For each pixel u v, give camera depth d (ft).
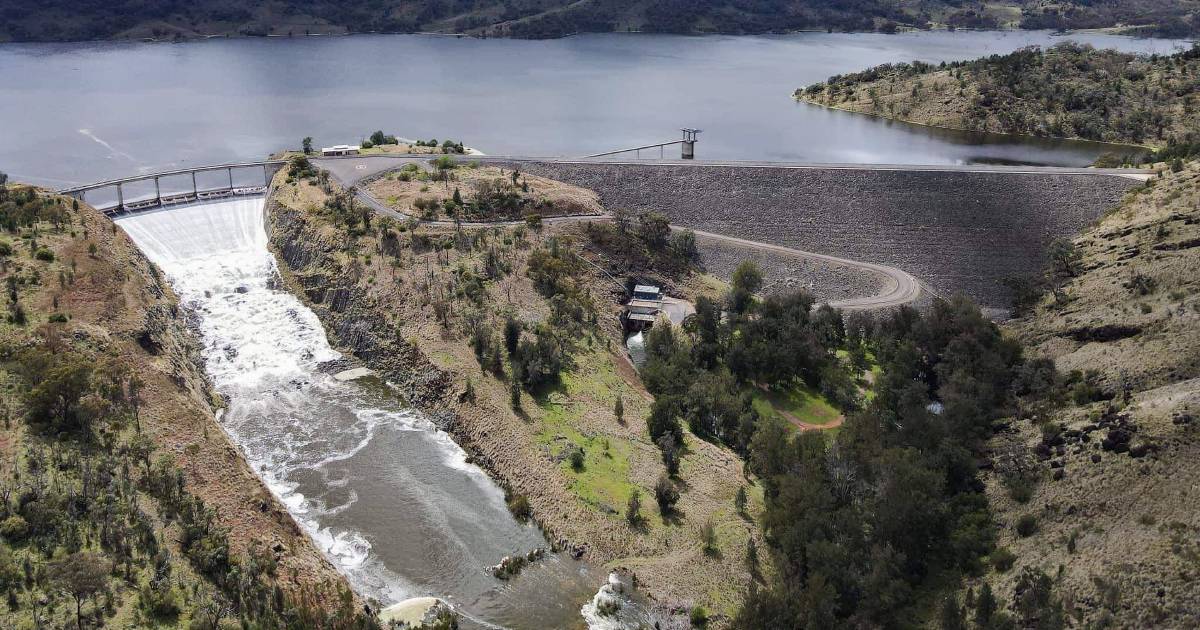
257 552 340.18
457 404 464.24
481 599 350.02
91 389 395.96
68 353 417.49
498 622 338.95
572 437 439.63
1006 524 377.91
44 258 497.46
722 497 403.54
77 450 363.56
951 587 349.20
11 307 446.60
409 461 434.71
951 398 454.40
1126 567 324.60
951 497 391.04
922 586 351.46
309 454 435.94
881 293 641.81
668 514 389.80
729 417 463.01
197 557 322.75
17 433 363.76
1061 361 493.36
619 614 340.18
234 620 302.04
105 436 377.91
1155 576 316.60
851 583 330.75
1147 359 442.91
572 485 402.72
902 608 336.08
